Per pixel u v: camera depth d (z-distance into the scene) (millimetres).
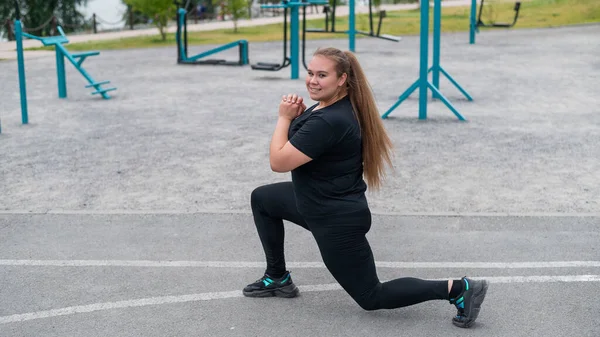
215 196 7219
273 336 4238
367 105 4164
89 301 4766
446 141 9523
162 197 7203
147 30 31422
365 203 4195
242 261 5453
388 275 5160
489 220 6371
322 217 4129
